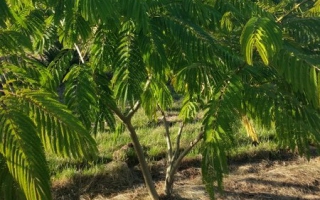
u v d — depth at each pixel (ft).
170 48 6.59
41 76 6.32
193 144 13.74
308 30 7.34
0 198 3.55
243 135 21.30
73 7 5.28
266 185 17.26
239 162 19.84
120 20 6.13
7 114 3.54
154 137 21.80
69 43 7.36
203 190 16.15
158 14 6.44
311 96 5.12
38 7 7.34
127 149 20.07
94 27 7.71
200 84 6.50
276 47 4.84
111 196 16.79
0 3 4.61
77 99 6.75
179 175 18.24
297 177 17.95
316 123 6.17
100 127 7.49
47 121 3.70
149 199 15.67
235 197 16.03
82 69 7.14
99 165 18.35
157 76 6.50
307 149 6.18
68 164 18.44
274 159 20.06
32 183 3.35
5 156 3.41
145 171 13.82
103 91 7.34
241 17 7.45
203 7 6.77
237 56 6.52
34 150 3.44
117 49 6.55
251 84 6.68
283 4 8.95
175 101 27.68
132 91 6.48
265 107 6.16
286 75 5.26
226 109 5.86
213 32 7.35
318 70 5.15
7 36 5.08
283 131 6.15
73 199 16.56
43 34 7.86
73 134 3.72
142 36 6.24
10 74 4.95
